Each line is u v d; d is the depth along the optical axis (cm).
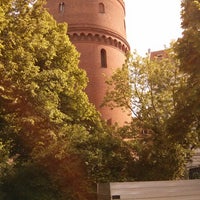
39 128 1931
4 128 1986
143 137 2289
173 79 2347
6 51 1714
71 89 2208
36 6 1962
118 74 2473
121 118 3191
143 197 1311
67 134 2005
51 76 1903
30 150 2119
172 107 2273
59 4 3566
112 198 1291
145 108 2334
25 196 1984
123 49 3694
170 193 1336
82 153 1952
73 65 2400
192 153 2244
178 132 1747
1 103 1869
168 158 2136
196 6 1552
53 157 1953
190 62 1577
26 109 1836
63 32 2466
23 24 1825
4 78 1702
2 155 2038
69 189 1966
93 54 3375
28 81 1770
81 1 3506
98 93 3244
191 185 1365
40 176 2005
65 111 2220
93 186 1966
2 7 1673
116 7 3719
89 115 2309
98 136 2073
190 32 1548
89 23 3438
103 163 1998
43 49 1950
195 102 1526
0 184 2041
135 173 2106
